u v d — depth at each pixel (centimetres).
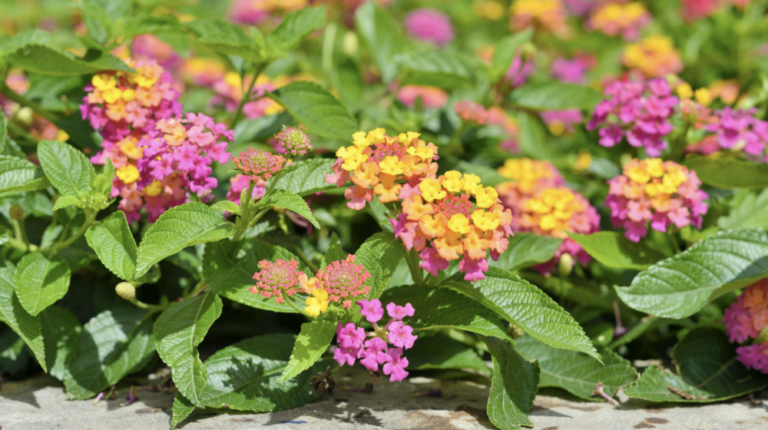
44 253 73
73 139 77
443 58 84
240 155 69
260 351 72
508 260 76
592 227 79
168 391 73
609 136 78
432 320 70
